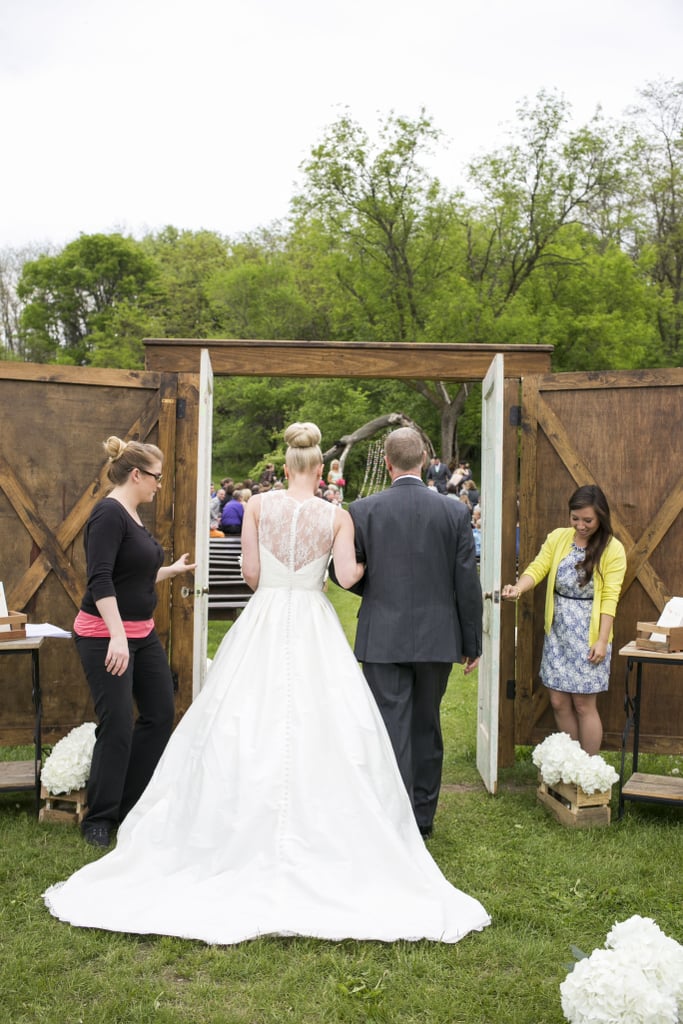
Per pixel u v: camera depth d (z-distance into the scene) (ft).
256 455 145.48
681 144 107.24
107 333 162.30
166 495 16.34
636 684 15.42
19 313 178.81
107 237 170.71
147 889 10.27
